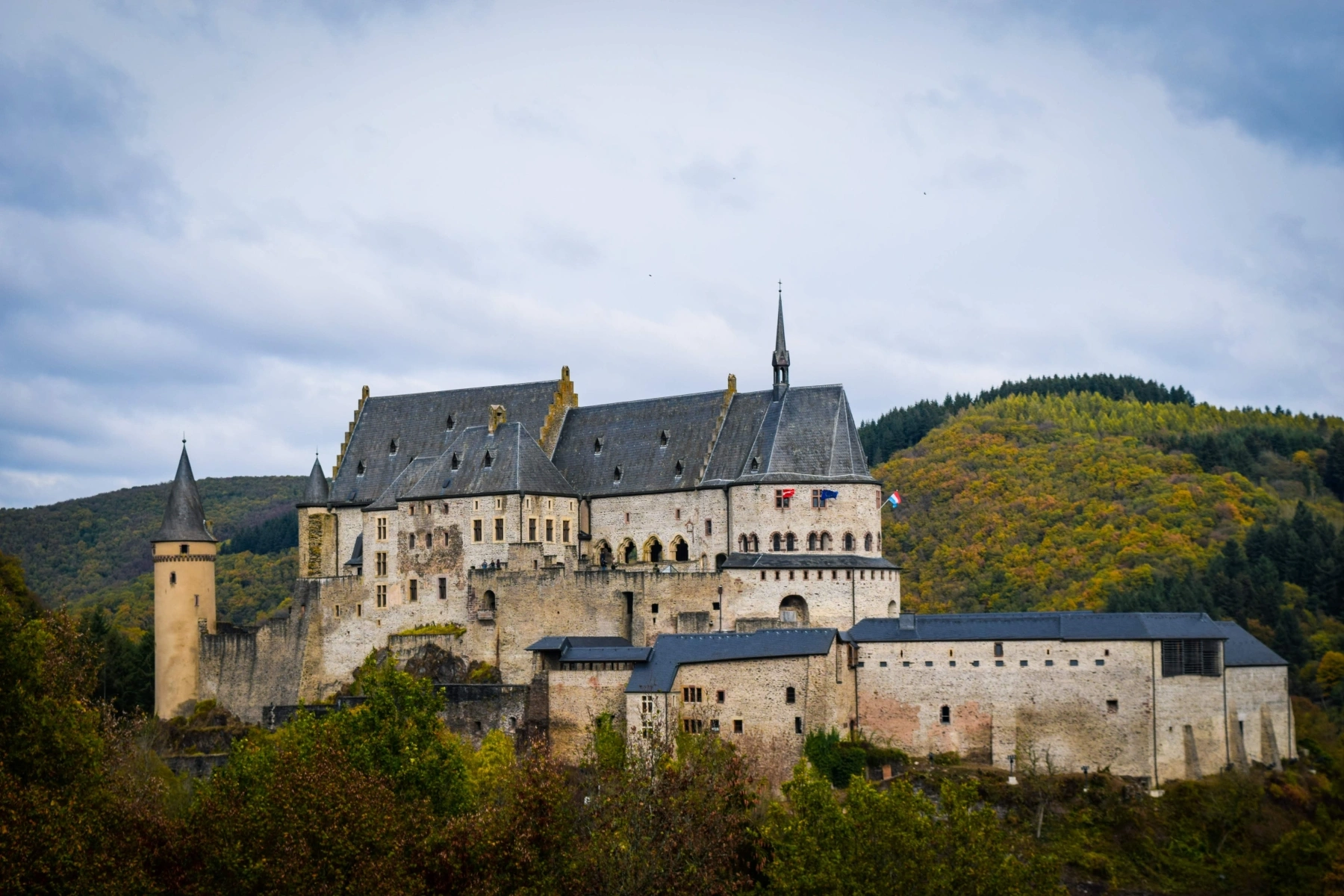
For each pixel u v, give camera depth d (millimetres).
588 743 156125
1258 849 153375
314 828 99875
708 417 198000
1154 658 159875
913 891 110375
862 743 162625
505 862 99438
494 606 190000
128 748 140875
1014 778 157125
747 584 178875
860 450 186750
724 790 116062
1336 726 190000
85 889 91812
